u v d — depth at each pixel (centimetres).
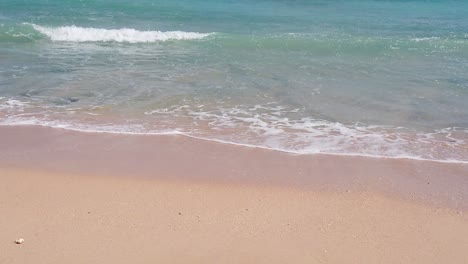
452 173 703
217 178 665
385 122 912
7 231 512
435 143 816
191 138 804
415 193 638
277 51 1529
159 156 733
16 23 1803
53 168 678
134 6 2366
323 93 1084
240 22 2103
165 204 585
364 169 707
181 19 2112
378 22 2239
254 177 671
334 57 1469
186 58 1397
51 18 1986
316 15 2400
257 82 1159
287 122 895
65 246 488
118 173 670
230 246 498
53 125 844
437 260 491
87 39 1634
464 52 1584
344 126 884
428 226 556
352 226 549
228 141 796
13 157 712
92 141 782
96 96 1012
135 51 1480
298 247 502
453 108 1005
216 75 1212
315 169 703
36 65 1255
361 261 484
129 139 794
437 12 2666
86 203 580
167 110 942
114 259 468
